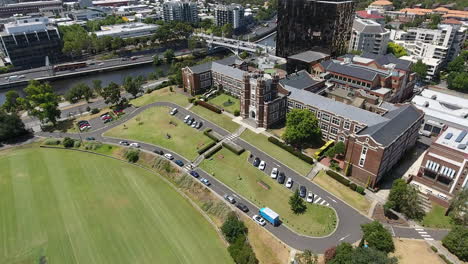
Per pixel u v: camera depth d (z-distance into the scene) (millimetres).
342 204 94000
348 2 181000
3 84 199625
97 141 132750
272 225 87812
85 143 130750
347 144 101625
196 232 87000
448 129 106312
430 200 94125
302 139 117438
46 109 141250
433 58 199125
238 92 158875
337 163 109500
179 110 152750
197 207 96688
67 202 98875
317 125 118562
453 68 190000
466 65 193250
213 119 142125
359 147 97938
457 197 86812
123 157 122375
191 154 120812
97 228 88688
